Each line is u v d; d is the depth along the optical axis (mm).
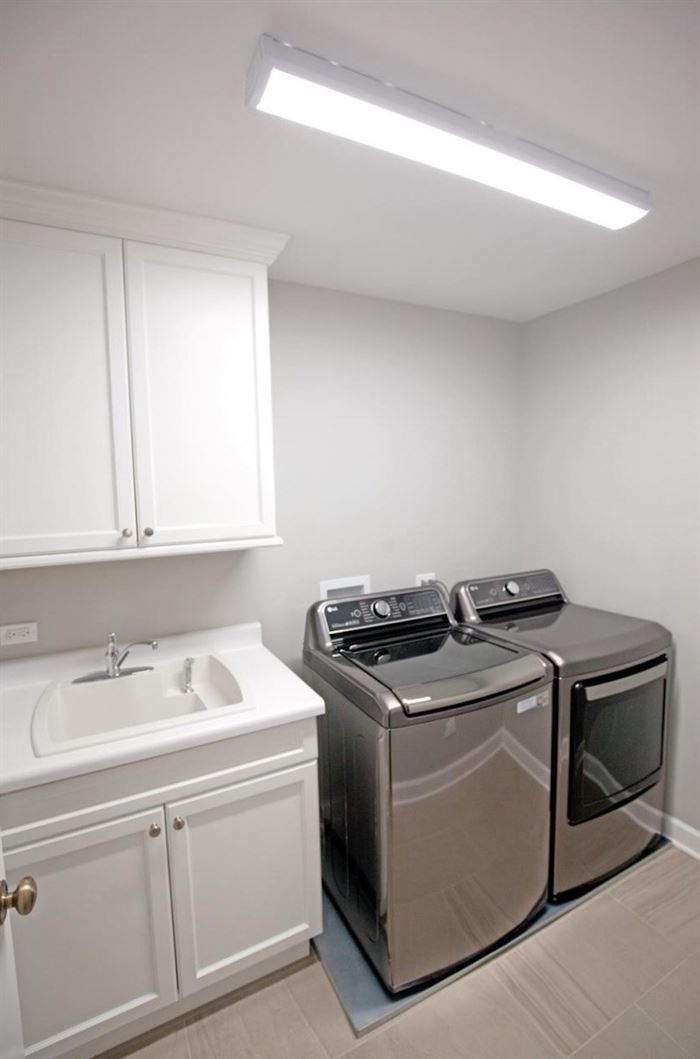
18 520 1436
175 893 1360
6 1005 864
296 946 1620
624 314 2223
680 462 2047
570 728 1757
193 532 1657
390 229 1688
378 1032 1418
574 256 1921
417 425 2480
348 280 2131
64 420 1470
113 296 1501
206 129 1177
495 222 1647
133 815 1296
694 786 2053
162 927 1351
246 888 1466
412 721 1430
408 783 1441
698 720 2035
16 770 1171
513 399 2775
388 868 1446
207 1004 1498
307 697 1555
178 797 1344
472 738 1524
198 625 1994
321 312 2203
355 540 2348
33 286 1412
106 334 1502
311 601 2250
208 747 1377
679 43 963
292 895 1538
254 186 1419
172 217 1533
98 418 1509
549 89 1083
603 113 1162
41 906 1211
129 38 922
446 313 2525
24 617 1706
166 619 1931
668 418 2080
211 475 1677
